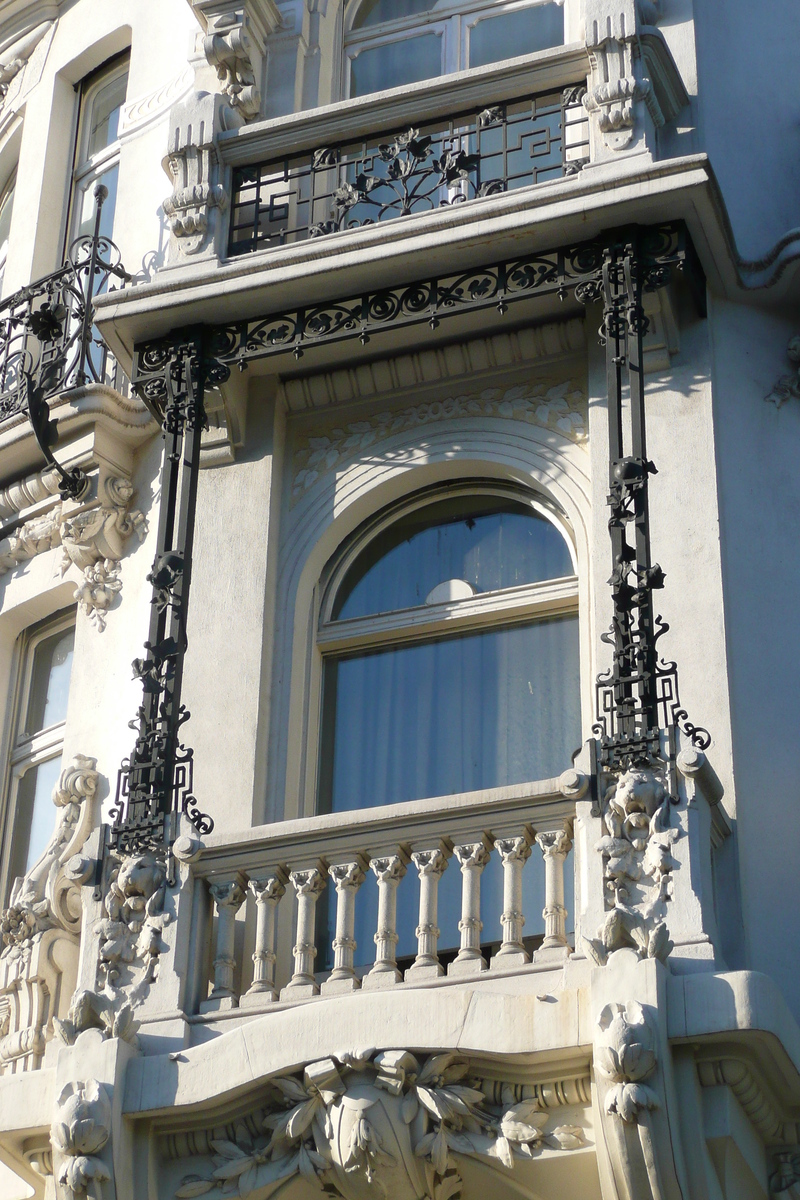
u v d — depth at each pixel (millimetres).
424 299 15578
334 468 16719
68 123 21500
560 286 15133
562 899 13133
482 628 16078
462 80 16234
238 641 15930
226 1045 13023
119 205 19891
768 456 15430
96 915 13961
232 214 16766
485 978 13008
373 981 13258
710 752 14023
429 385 16766
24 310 19953
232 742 15492
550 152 17484
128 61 21422
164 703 14398
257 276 15727
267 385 16969
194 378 15766
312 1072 12656
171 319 15961
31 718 18328
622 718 13180
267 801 15383
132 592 17297
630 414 15023
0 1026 15766
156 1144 13203
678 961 12344
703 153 14953
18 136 21984
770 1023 11930
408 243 15430
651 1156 11852
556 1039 12305
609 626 14727
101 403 17547
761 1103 12500
